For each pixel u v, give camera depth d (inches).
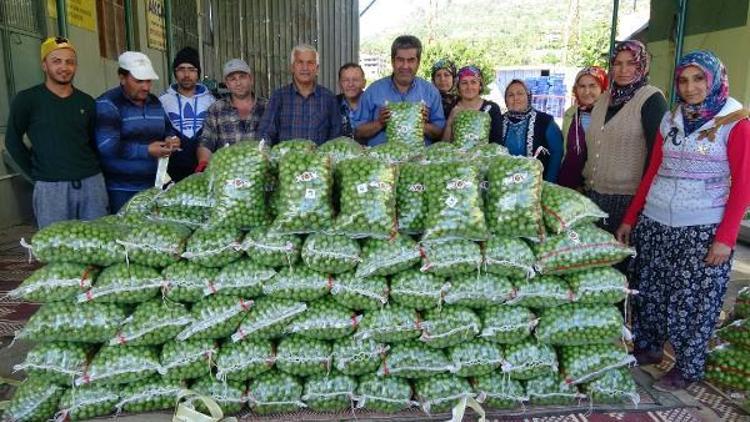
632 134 127.8
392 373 101.5
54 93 143.3
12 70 245.0
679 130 109.6
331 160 104.0
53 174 143.8
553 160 154.9
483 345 102.5
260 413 101.7
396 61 157.8
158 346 101.6
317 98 163.3
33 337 94.6
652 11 322.3
